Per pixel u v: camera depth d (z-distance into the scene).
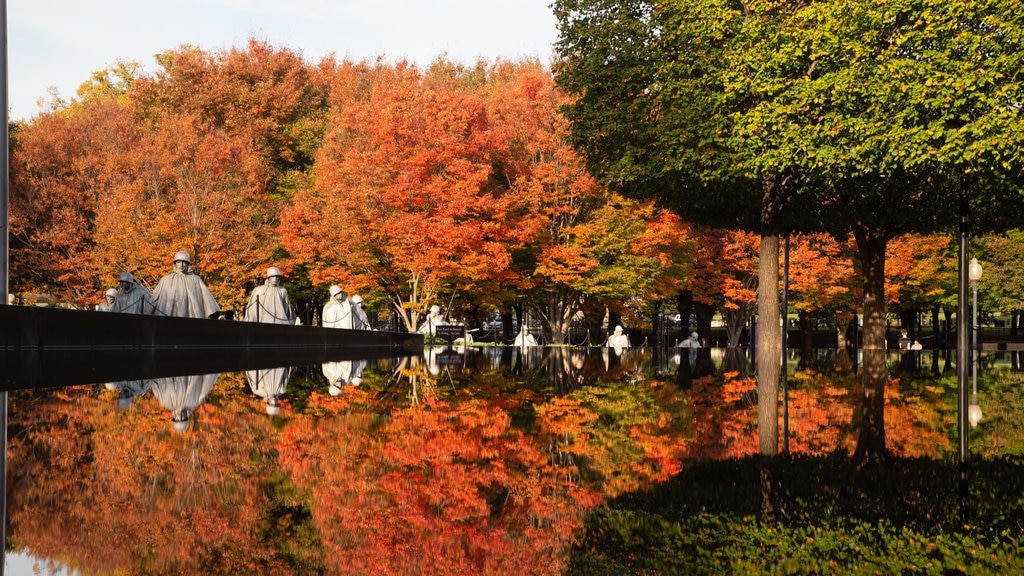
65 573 2.89
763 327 19.69
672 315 67.69
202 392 10.90
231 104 50.75
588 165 22.47
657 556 3.52
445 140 36.69
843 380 16.36
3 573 2.86
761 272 19.91
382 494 4.65
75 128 46.56
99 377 12.70
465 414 9.29
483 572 3.20
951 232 28.25
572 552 3.56
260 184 46.62
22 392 10.00
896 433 8.12
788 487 5.25
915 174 18.92
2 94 15.85
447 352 32.16
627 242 39.44
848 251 44.22
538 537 3.82
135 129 47.84
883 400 11.84
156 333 18.95
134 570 2.96
